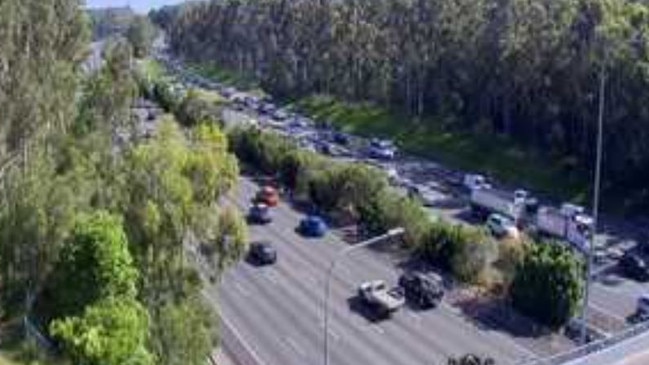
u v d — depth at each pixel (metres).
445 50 158.25
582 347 64.25
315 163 121.88
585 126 124.50
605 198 118.25
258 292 90.25
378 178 111.56
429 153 148.12
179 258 66.50
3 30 64.12
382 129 164.38
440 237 94.06
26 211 58.03
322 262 98.31
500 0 152.62
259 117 181.12
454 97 156.75
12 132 64.69
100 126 82.69
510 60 140.62
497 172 134.12
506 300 85.75
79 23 78.38
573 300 79.94
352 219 111.94
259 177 133.38
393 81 171.88
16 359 50.81
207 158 71.69
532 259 82.12
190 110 153.12
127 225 65.69
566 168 127.12
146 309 60.34
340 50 187.12
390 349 77.56
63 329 50.50
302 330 81.75
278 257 99.88
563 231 100.50
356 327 82.06
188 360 61.69
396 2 180.88
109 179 68.12
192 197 69.75
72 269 54.41
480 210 110.50
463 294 88.19
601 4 128.88
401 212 101.25
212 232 70.75
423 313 84.50
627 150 118.69
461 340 78.69
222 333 80.69
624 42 120.88
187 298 66.38
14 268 58.22
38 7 68.75
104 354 49.28
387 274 93.62
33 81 66.38
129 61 92.19
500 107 146.50
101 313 51.09
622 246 101.00
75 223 57.12
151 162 67.56
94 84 86.56
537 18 141.25
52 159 68.81
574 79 127.44
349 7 194.00
